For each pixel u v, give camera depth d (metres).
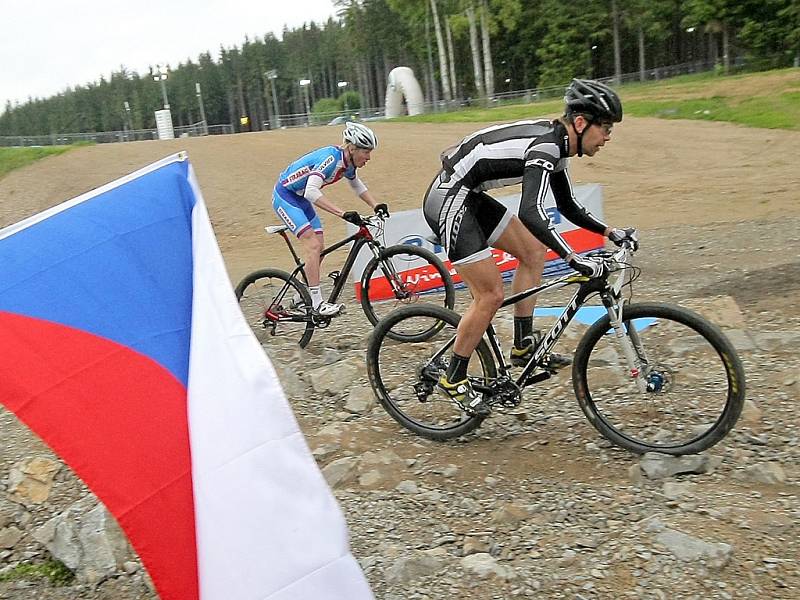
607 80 44.28
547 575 2.52
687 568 2.43
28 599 2.93
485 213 3.48
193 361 1.79
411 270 6.52
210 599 1.63
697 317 3.08
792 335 4.27
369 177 16.73
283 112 96.31
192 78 98.31
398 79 37.66
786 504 2.75
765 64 38.03
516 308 3.60
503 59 59.06
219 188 17.19
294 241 12.87
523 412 3.83
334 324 6.00
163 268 1.90
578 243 7.07
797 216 9.69
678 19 49.38
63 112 104.69
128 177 2.04
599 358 4.11
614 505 2.91
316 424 4.02
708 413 3.38
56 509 3.43
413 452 3.60
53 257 1.87
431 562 2.64
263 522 1.65
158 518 1.66
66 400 1.71
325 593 1.63
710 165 15.16
